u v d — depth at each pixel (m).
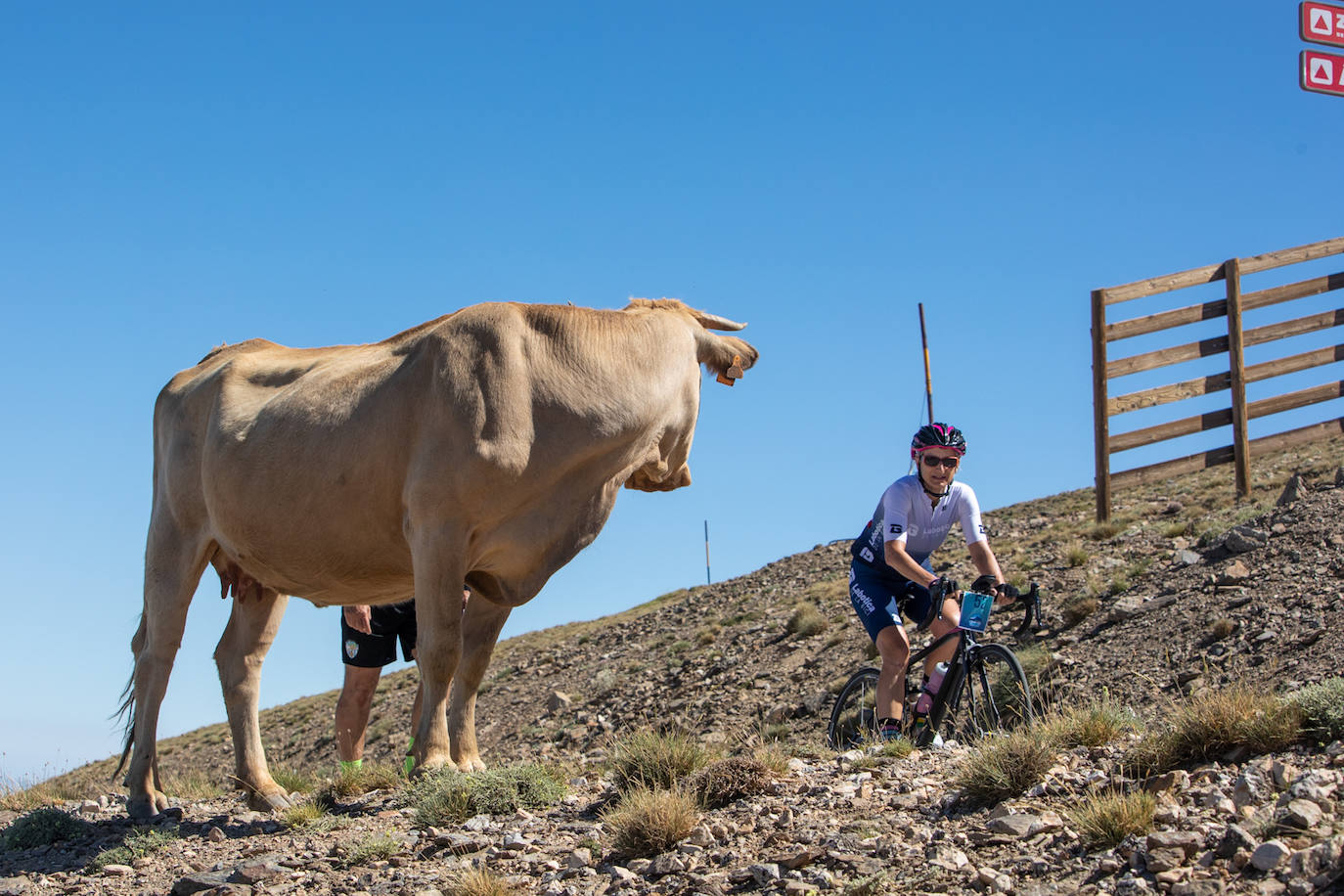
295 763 23.22
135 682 7.91
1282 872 3.69
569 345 7.26
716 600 23.91
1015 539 17.17
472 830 5.87
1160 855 3.95
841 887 4.33
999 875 4.11
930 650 7.50
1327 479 14.79
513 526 7.09
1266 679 9.08
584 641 24.61
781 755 6.39
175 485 8.02
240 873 5.52
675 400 7.72
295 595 7.95
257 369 8.09
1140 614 11.52
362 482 7.20
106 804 8.51
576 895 4.71
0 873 6.54
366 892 5.13
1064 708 6.74
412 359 7.23
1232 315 16.12
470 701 7.53
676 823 5.17
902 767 5.95
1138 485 17.12
